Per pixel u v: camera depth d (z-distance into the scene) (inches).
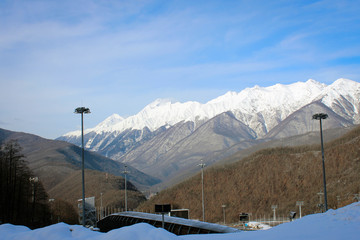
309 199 4904.0
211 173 6727.4
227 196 5713.6
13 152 3105.3
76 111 2089.1
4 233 1015.6
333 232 908.6
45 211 4498.0
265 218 4761.3
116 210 6653.5
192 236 1054.4
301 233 934.4
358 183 4525.1
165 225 2084.2
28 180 3885.3
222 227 1691.7
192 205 5816.9
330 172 5374.0
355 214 1065.5
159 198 6545.3
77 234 973.8
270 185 5649.6
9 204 2957.7
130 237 824.9
